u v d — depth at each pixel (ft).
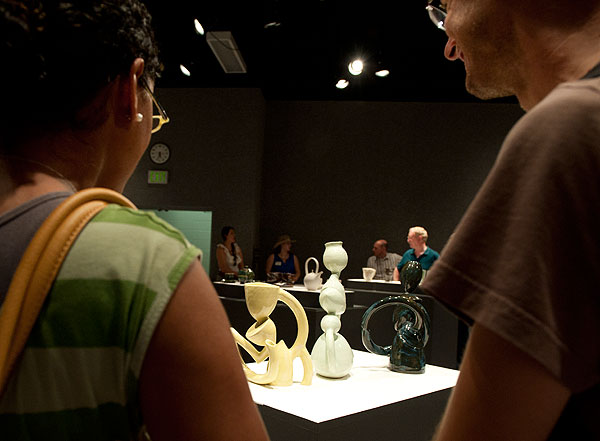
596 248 1.29
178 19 18.60
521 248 1.33
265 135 27.68
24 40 1.52
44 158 1.68
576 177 1.31
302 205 27.17
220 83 25.13
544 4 1.67
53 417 1.39
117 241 1.47
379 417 4.37
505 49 1.82
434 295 1.47
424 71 22.76
